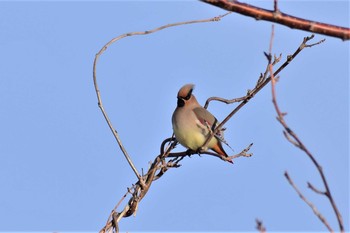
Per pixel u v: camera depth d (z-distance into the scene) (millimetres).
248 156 10750
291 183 4863
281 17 5926
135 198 10047
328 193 4887
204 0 5793
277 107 5293
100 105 10367
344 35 6023
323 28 5988
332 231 4660
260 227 4805
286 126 5164
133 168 10297
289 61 10078
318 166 4980
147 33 9039
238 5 5840
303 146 5055
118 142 10383
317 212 4742
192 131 12539
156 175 10484
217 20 8516
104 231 9648
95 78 10242
